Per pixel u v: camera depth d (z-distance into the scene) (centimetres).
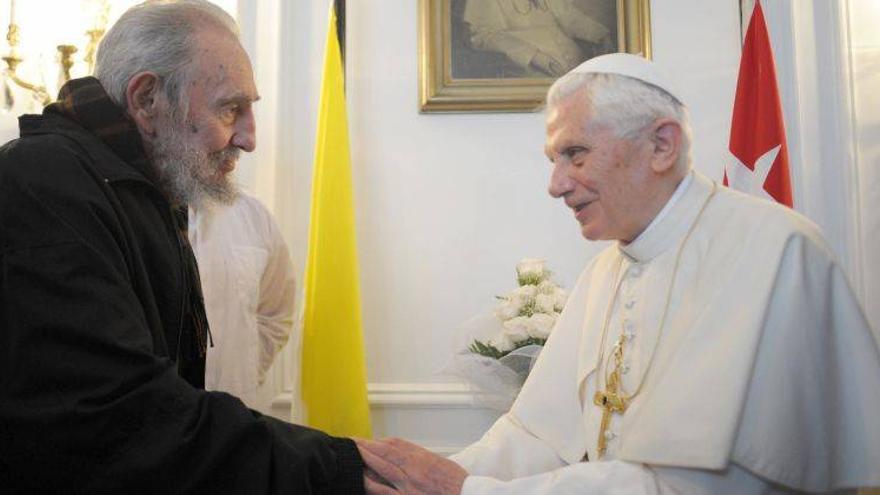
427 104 343
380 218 340
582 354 182
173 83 154
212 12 164
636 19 349
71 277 125
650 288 167
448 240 339
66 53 297
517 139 345
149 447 123
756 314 143
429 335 334
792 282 146
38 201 129
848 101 327
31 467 121
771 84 302
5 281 125
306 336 305
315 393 300
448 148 345
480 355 269
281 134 339
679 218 167
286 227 337
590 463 149
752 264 149
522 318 263
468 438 327
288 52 348
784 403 139
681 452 138
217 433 129
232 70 159
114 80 154
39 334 122
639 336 165
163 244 149
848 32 331
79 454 121
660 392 147
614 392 167
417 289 337
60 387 121
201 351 165
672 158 164
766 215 157
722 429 136
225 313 276
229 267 279
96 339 123
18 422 120
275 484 131
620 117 163
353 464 141
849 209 321
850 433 145
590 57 350
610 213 169
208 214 187
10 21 303
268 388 321
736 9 351
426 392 328
